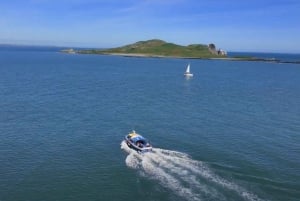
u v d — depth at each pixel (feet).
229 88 531.09
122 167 191.11
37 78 598.75
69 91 451.53
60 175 180.86
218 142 238.68
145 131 263.70
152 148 216.74
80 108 340.80
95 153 214.07
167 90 488.44
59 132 256.93
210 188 160.66
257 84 596.70
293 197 153.69
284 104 390.63
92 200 155.53
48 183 171.73
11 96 400.26
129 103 374.63
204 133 260.62
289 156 211.61
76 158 205.36
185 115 320.91
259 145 232.94
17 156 206.80
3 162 196.95
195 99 413.80
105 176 179.73
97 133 256.32
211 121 299.38
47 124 277.85
